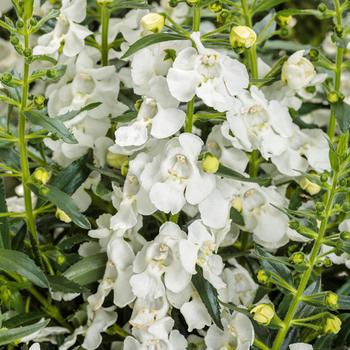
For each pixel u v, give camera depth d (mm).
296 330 485
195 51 461
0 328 453
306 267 455
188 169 465
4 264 469
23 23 460
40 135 479
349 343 497
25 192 483
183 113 463
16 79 466
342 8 490
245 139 467
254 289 494
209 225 467
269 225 492
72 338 495
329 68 496
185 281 464
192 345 489
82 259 490
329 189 448
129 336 472
